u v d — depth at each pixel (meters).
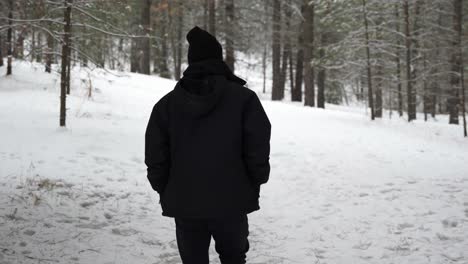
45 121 11.10
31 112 12.45
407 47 20.28
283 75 32.56
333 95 36.00
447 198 6.51
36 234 4.50
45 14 9.60
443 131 17.53
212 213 2.63
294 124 15.05
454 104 22.44
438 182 7.62
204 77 2.74
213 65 2.75
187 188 2.66
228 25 22.77
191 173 2.66
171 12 26.55
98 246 4.40
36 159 7.44
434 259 4.33
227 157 2.66
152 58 34.78
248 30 25.30
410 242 4.82
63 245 4.32
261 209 6.16
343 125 15.86
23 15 9.61
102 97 17.66
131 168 7.75
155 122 2.78
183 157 2.68
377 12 19.41
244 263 3.02
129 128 11.39
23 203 5.30
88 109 14.24
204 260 2.88
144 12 25.48
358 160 9.77
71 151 8.25
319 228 5.36
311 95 23.80
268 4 25.89
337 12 20.50
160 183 2.82
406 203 6.32
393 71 22.23
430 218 5.61
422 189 7.11
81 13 10.20
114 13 10.12
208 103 2.65
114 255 4.23
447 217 5.58
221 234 2.79
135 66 30.39
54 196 5.71
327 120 16.92
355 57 20.62
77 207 5.48
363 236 5.06
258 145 2.65
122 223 5.16
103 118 12.66
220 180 2.64
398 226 5.36
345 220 5.65
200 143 2.66
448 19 22.94
